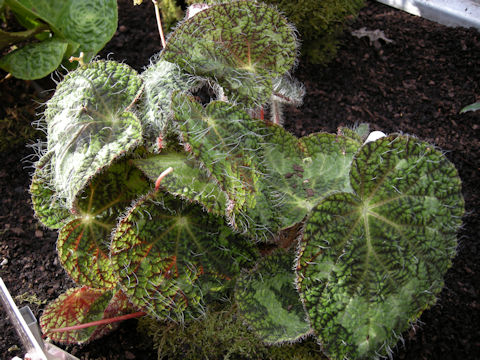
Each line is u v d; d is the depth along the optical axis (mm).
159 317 329
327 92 560
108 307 354
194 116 302
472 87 541
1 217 490
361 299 298
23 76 491
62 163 318
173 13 579
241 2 332
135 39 607
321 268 287
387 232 302
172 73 344
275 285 336
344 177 352
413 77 557
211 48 348
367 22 607
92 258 345
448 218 316
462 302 417
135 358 394
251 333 360
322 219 283
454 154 497
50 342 413
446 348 395
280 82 407
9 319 428
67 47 515
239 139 315
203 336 364
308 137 361
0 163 521
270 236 328
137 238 313
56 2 507
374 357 305
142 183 344
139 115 344
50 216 361
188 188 296
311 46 562
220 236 337
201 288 334
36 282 451
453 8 580
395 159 297
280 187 341
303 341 366
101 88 333
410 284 310
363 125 475
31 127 536
